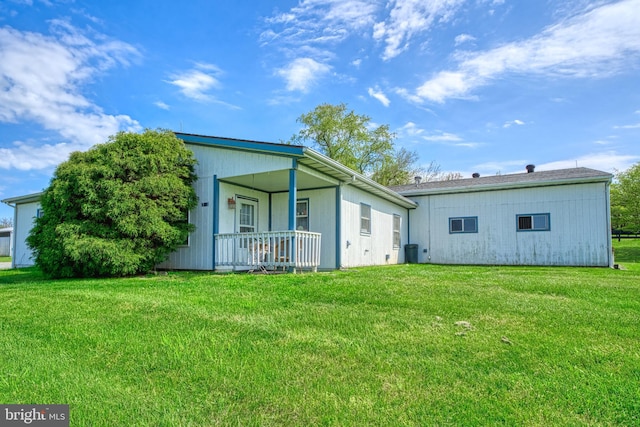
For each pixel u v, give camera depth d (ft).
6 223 143.84
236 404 7.43
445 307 15.34
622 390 7.91
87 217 27.84
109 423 6.75
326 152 96.37
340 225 36.17
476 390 7.99
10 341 11.27
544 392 7.86
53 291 19.42
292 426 6.65
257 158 30.12
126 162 27.61
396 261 50.93
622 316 14.01
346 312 14.62
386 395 7.79
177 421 6.78
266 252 30.30
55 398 7.66
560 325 12.84
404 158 109.40
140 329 12.27
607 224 44.14
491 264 49.57
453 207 53.26
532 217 48.08
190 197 31.12
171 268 33.88
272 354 10.09
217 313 14.33
